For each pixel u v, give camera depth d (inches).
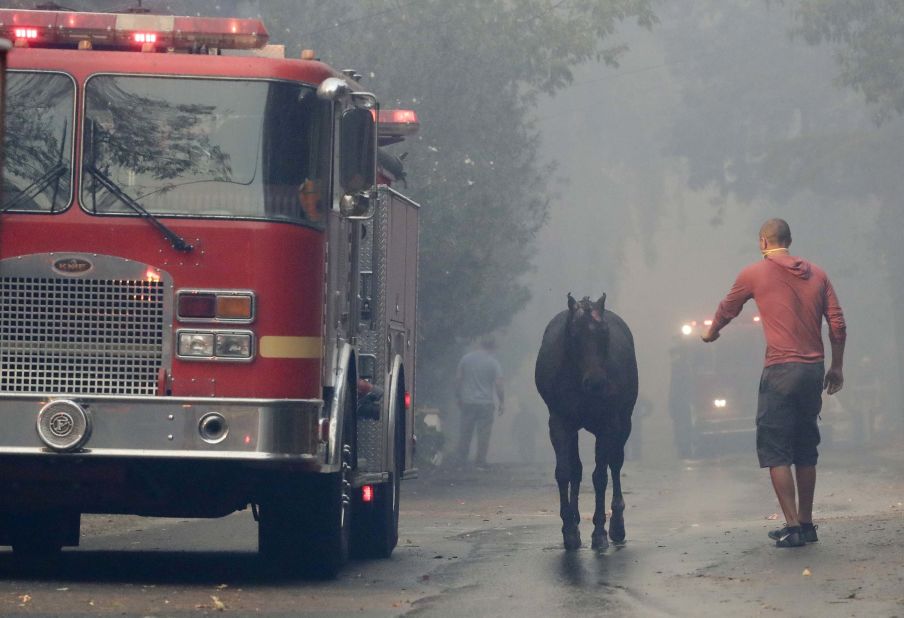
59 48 940.0
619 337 1208.2
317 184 925.8
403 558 1174.3
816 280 1050.1
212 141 909.8
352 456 1037.8
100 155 904.3
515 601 860.0
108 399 880.9
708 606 802.2
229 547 1272.1
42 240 895.1
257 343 892.6
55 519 1099.9
